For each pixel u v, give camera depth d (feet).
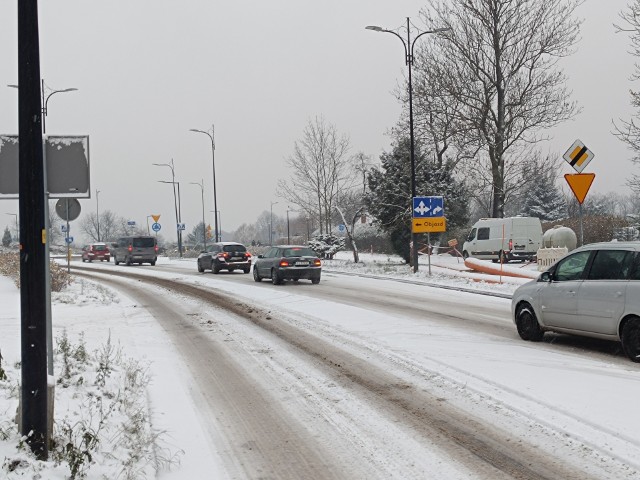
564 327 35.45
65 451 17.53
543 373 28.43
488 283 76.59
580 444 19.16
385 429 21.42
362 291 73.20
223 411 24.14
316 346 37.45
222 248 113.60
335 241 147.23
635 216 102.12
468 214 131.95
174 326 47.91
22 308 17.56
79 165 25.61
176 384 28.66
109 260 189.06
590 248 34.71
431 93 118.73
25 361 17.39
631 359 31.22
